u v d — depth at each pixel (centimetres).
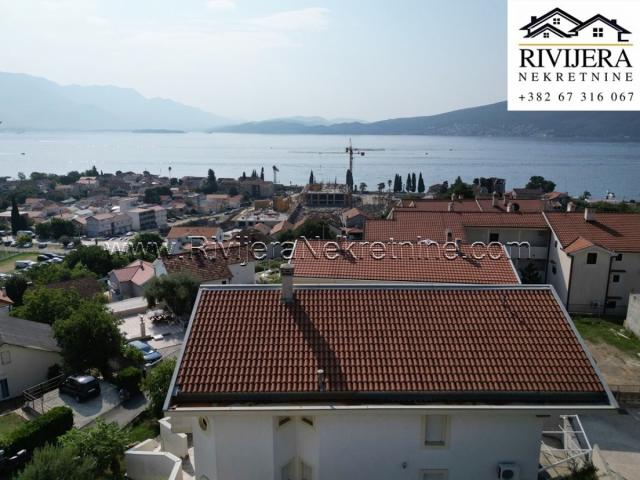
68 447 2198
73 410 3238
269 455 1820
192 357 1856
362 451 1802
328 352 1875
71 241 16500
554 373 1806
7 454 2470
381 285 2159
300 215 18062
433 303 2088
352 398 1750
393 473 1822
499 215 5262
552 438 2459
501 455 1814
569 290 4669
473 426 1789
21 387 3750
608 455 2400
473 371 1809
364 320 2009
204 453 1909
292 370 1809
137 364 3784
